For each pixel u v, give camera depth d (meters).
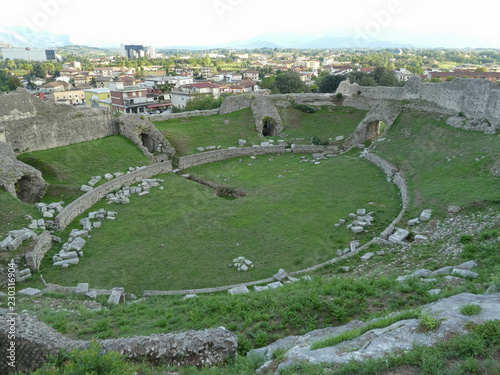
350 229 25.75
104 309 15.50
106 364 9.19
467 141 34.56
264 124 54.31
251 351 10.88
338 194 32.03
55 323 13.51
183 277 20.64
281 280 19.19
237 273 20.92
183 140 44.78
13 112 33.19
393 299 13.27
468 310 10.14
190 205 30.83
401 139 41.03
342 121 50.91
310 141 47.75
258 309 13.72
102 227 26.75
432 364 8.32
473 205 23.48
